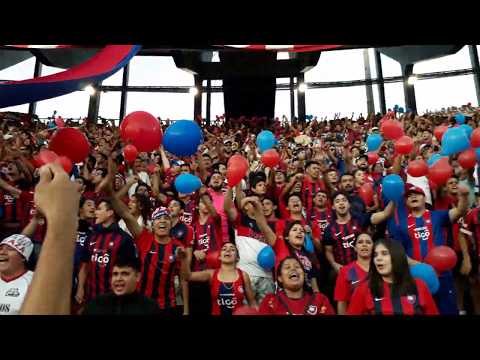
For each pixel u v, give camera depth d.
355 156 5.30
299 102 13.95
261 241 2.71
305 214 3.42
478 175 3.79
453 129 2.98
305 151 5.60
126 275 1.71
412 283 1.85
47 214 0.60
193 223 3.34
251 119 13.67
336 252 2.90
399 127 3.39
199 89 13.50
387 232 2.87
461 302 2.86
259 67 13.08
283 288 2.05
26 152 4.32
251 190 3.26
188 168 4.42
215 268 2.48
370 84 16.17
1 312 1.84
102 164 4.30
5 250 1.91
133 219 2.55
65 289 0.58
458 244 2.81
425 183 3.66
